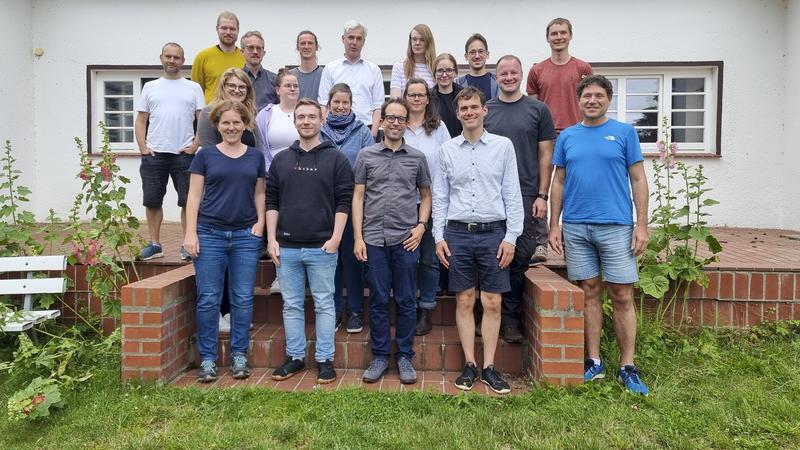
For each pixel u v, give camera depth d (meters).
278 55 8.20
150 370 3.61
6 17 7.78
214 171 3.66
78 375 3.79
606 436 2.99
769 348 4.05
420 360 3.94
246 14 8.19
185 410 3.29
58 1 8.25
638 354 3.97
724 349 4.11
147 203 4.99
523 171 3.97
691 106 8.12
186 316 4.01
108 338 4.12
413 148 3.75
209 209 3.70
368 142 4.22
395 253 3.67
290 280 3.72
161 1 8.21
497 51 8.03
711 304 4.31
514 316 4.05
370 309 3.75
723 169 7.93
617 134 3.54
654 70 8.06
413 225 3.69
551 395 3.41
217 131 4.05
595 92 3.49
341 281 4.24
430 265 4.05
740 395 3.38
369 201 3.69
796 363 3.84
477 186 3.59
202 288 3.71
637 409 3.28
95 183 4.48
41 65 8.34
